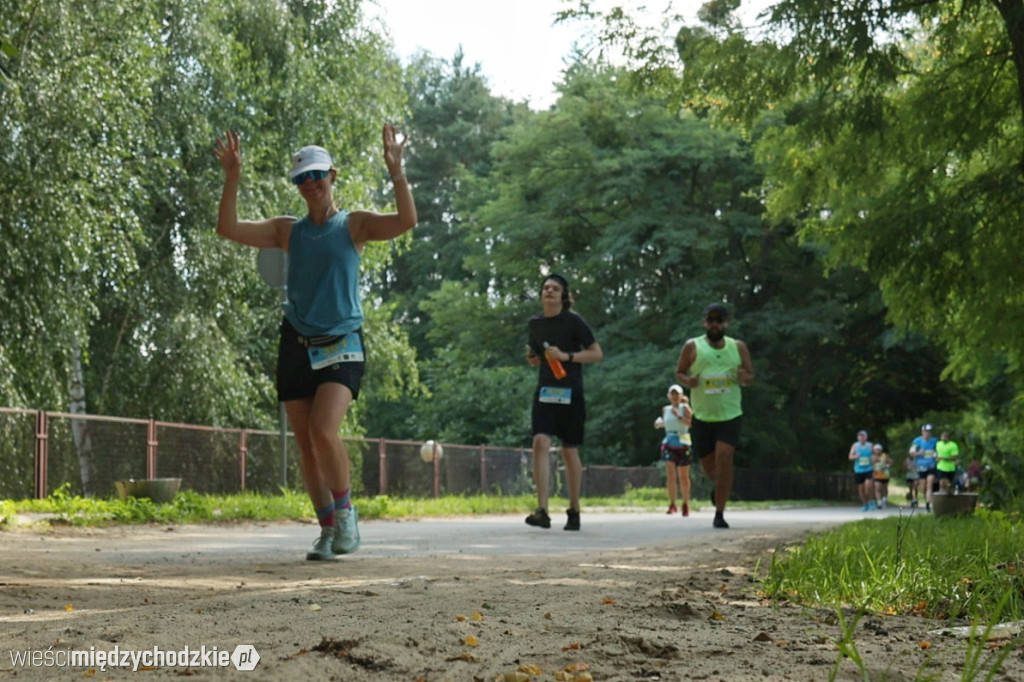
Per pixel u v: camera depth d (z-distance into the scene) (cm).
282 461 1962
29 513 1370
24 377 2127
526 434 5425
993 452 1481
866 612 504
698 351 1390
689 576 651
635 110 5462
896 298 1831
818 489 5775
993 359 1861
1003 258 1716
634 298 5703
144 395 2712
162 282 2775
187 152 2864
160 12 2742
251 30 3083
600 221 5638
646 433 5466
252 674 307
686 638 399
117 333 2784
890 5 1614
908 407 6138
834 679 301
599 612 461
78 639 363
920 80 1770
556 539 1095
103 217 2189
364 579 618
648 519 1795
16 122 2025
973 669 287
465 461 3005
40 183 2033
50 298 2105
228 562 748
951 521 1097
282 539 1066
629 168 5403
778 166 1920
